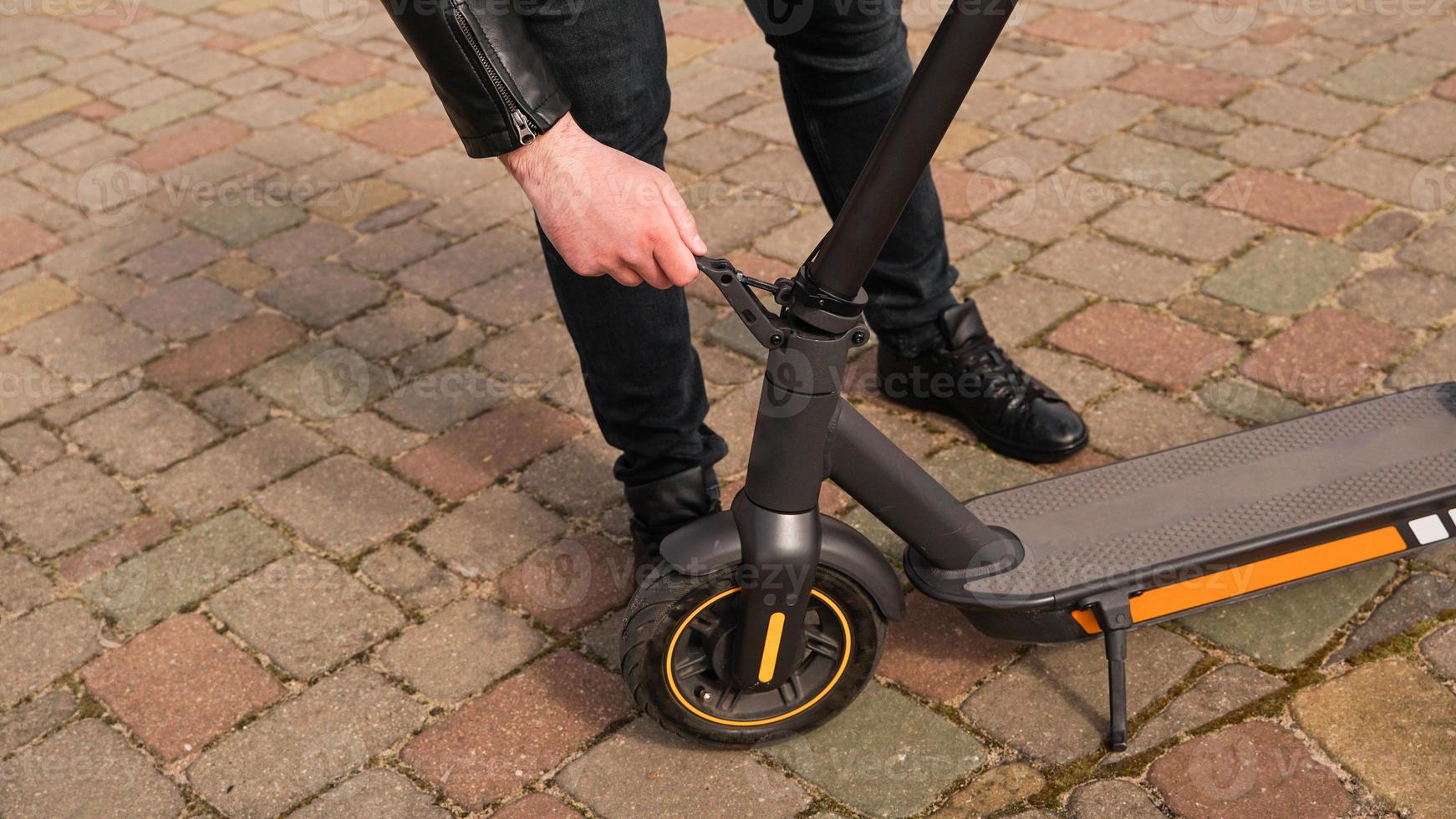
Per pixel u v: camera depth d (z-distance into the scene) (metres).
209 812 1.71
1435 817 1.54
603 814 1.66
